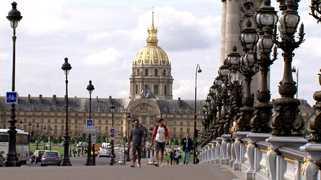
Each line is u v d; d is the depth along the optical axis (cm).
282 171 1822
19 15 4488
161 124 3734
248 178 2408
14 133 4497
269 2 2419
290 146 1848
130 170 3250
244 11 5216
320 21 1639
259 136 2383
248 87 2966
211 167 3516
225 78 4328
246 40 2919
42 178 2652
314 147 1380
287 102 1891
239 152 3059
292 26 1881
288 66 1919
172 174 2947
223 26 5984
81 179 2616
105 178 2680
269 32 2402
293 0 1889
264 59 2409
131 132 3625
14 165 4456
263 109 2414
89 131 8131
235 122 3306
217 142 4431
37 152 10331
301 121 1891
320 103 1441
